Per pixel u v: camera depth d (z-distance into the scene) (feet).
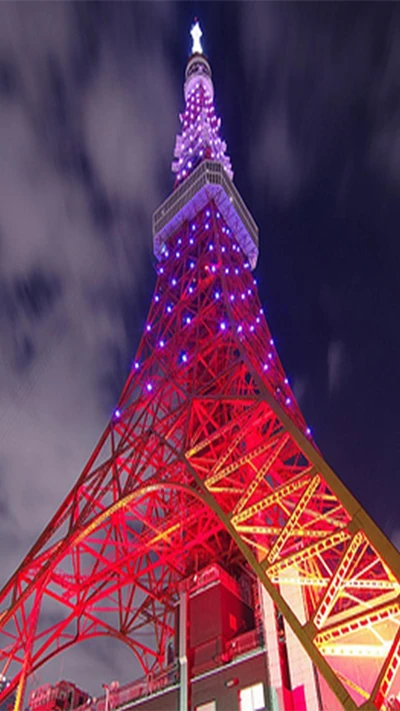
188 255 237.25
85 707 144.97
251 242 252.62
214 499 112.68
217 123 309.83
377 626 94.38
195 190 250.37
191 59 358.02
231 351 190.08
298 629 77.30
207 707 115.55
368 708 64.90
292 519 93.56
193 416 164.14
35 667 154.71
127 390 199.72
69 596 164.35
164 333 210.79
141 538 169.99
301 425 184.14
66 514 174.19
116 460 173.06
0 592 162.40
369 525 82.84
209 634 130.62
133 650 170.91
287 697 102.58
